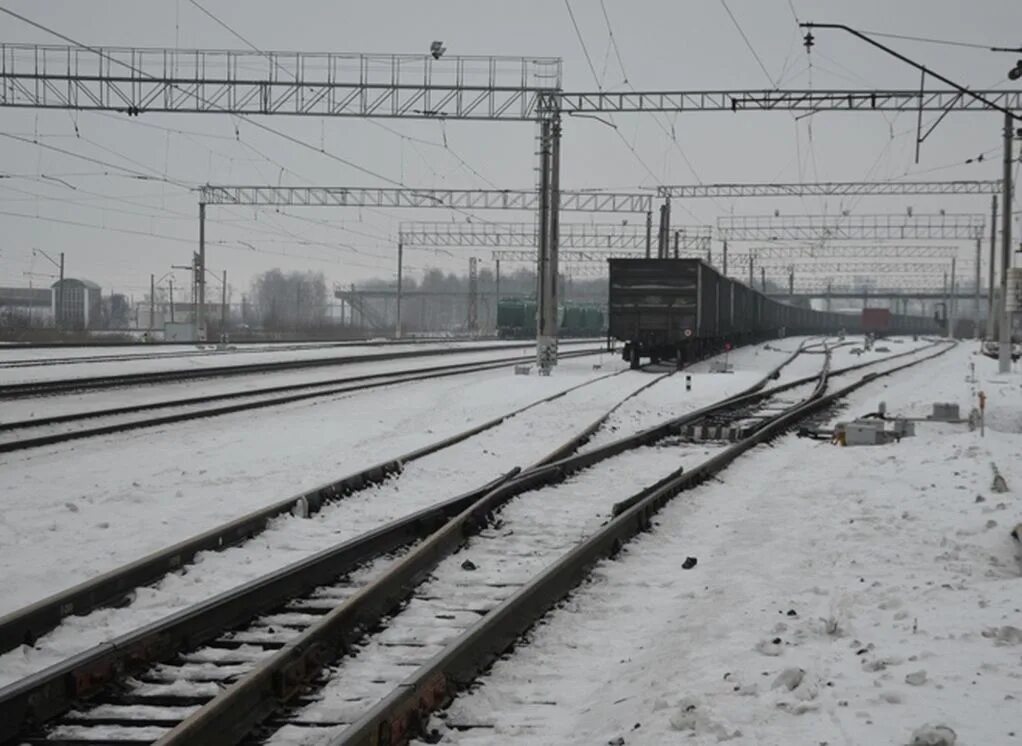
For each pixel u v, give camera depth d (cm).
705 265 4466
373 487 1438
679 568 1016
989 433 2122
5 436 1952
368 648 761
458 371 4156
